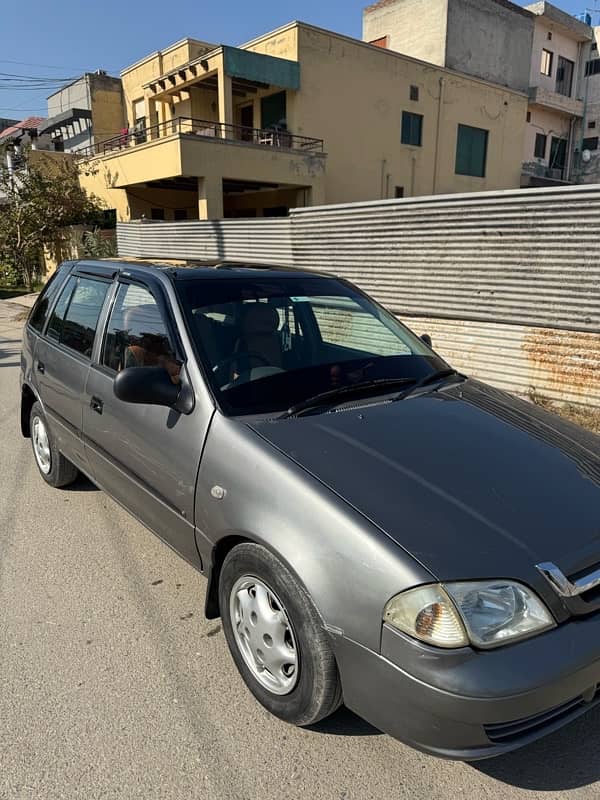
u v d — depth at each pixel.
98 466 3.64
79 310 4.10
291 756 2.28
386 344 3.58
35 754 2.28
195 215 22.73
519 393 7.00
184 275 3.35
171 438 2.85
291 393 2.90
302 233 9.59
